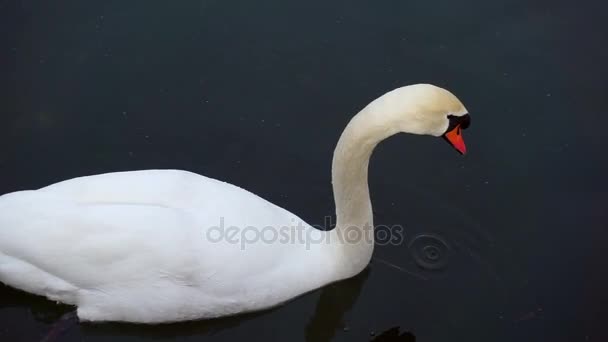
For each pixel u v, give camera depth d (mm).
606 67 13047
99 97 12445
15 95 12227
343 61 13070
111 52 12859
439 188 11953
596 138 12328
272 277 9883
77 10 13070
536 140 12336
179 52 12992
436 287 10992
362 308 10711
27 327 10070
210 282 9383
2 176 11531
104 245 9102
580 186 11891
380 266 11180
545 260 11250
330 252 10461
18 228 9281
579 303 10773
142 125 12289
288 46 13164
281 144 12258
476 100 12703
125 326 9852
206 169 11969
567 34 13375
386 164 12180
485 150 12266
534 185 11938
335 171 9594
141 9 13266
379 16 13492
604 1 13641
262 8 13461
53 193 9430
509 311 10719
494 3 13672
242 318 10250
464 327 10531
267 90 12758
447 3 13680
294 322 10367
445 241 11492
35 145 11883
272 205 10477
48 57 12609
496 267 11227
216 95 12664
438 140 12414
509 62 13102
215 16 13352
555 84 12891
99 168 11812
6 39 12633
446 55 13156
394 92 8688
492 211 11734
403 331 10508
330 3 13586
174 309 9562
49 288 9508
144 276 9211
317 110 12594
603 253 11258
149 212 9172
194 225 9297
